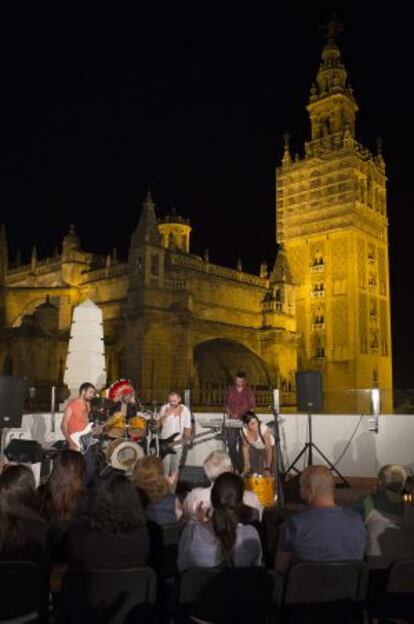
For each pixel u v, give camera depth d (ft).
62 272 192.03
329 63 253.44
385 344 240.73
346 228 231.91
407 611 19.58
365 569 18.72
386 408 70.28
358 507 24.88
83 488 25.38
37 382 154.81
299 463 56.59
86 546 19.38
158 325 156.66
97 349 70.28
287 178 254.06
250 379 186.70
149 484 24.91
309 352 233.96
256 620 18.80
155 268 160.56
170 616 21.75
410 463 51.88
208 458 26.63
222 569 18.44
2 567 17.88
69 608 18.12
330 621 18.71
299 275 242.99
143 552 19.85
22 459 40.55
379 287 241.76
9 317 186.09
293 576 18.38
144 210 162.71
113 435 44.88
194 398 151.84
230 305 190.39
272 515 28.40
